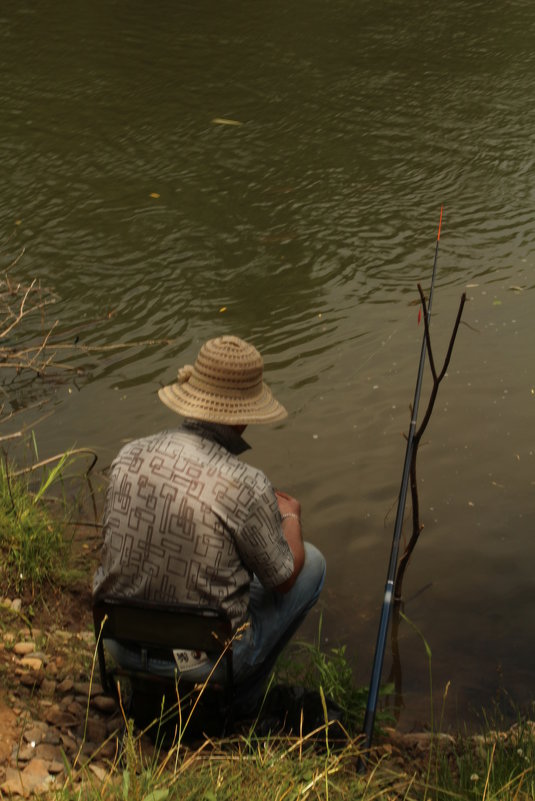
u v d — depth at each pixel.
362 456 5.38
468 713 3.67
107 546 2.87
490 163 9.88
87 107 11.72
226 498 2.79
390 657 3.97
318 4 16.42
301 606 3.18
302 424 5.69
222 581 2.81
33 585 3.89
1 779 2.68
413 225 8.53
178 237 8.39
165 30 14.98
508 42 14.19
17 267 7.86
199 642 2.81
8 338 6.80
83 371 6.38
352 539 4.73
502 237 8.23
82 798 2.53
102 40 14.49
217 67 13.23
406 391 5.99
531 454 5.32
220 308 7.20
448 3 16.42
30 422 5.78
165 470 2.81
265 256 8.02
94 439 5.59
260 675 3.16
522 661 3.94
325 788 2.60
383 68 13.07
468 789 2.90
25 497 4.38
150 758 2.87
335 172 9.76
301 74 12.86
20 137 10.77
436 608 4.25
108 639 2.97
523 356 6.34
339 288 7.46
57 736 2.95
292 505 3.23
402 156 10.12
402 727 3.59
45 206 9.03
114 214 8.85
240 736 2.98
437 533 4.74
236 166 9.98
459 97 11.91
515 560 4.54
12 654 3.39
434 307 7.09
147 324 6.99
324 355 6.48
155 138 10.72
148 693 2.96
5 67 13.28
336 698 3.40
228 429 2.90
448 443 5.46
